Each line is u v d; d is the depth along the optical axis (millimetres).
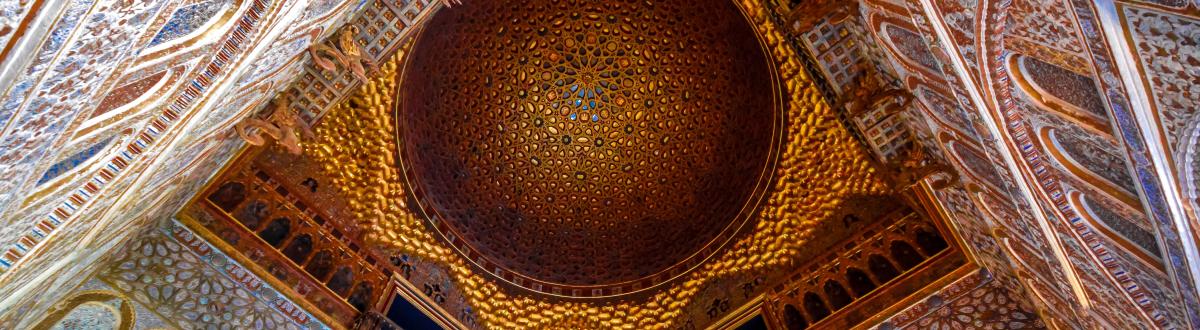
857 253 7707
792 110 7754
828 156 7715
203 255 6641
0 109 1987
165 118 3545
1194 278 3658
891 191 7402
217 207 6824
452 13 8281
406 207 8250
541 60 9570
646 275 9320
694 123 9531
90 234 4562
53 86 2154
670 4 9016
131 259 6355
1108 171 3773
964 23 3555
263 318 6855
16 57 1831
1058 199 4406
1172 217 3348
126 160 3617
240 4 3025
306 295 7043
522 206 9875
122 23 2180
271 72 4781
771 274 8289
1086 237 4582
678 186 9758
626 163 9992
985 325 6902
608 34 9477
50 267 4520
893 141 6453
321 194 7594
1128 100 2924
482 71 9297
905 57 4777
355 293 7406
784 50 6977
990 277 6863
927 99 5066
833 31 5805
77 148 2947
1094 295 5211
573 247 9789
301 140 7352
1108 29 2719
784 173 8148
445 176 9156
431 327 7898
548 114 9836
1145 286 4500
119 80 2598
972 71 3830
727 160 9211
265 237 7027
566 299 9172
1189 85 2646
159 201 5605
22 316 5121
